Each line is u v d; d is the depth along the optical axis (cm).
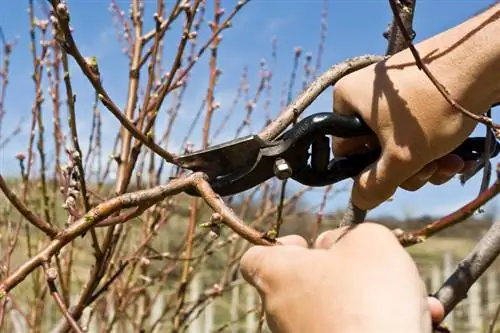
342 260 96
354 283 92
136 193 127
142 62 225
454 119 121
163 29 223
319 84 146
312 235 326
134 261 269
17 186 302
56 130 276
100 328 323
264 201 353
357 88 130
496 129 119
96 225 139
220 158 135
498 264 670
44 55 260
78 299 210
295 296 97
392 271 92
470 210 113
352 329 88
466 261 138
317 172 139
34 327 306
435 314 109
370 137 138
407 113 122
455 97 122
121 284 312
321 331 91
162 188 128
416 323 87
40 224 145
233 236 309
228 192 138
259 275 102
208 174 137
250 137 134
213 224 120
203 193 125
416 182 134
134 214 139
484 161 140
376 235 98
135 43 242
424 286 94
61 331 199
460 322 573
